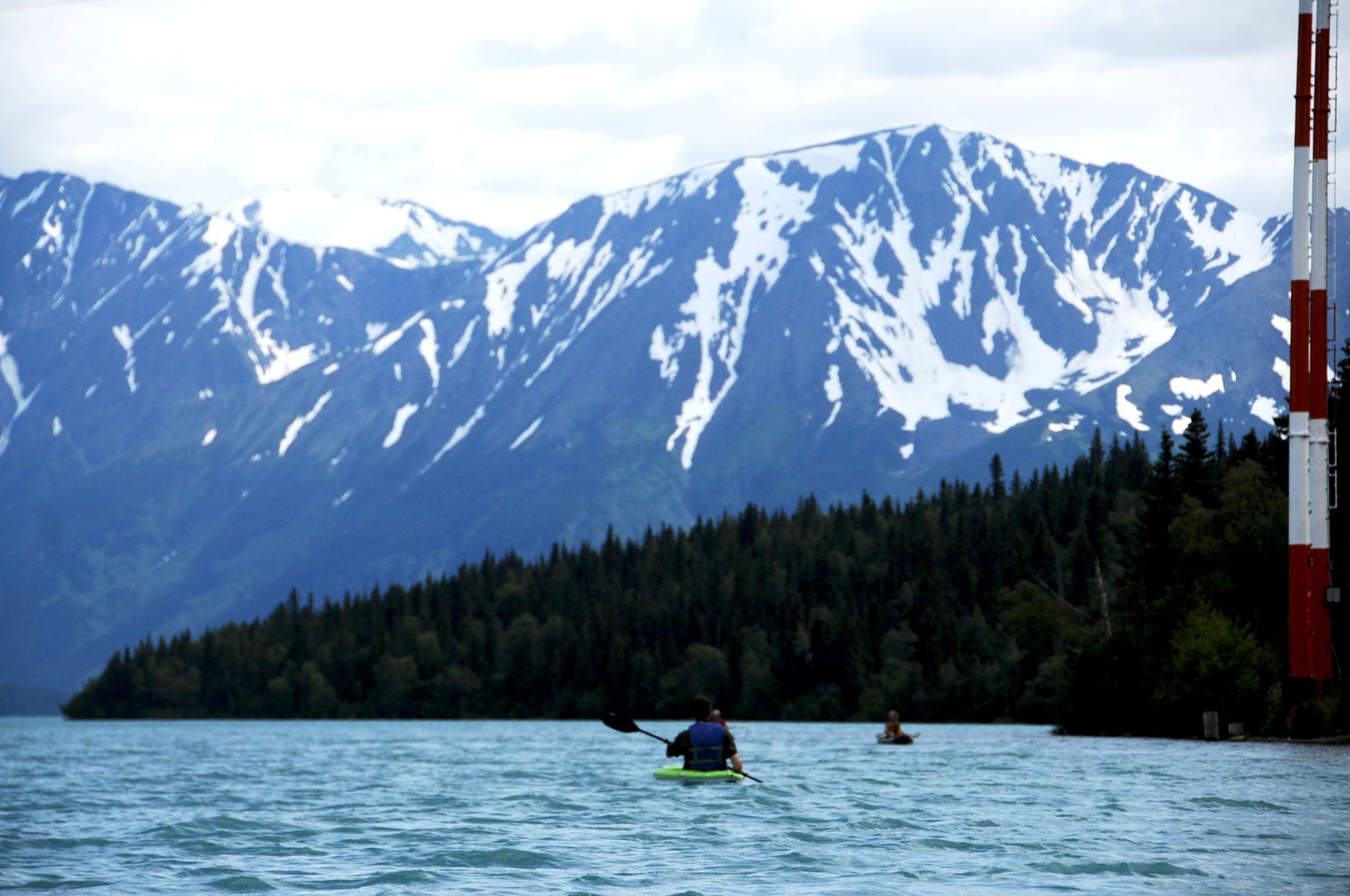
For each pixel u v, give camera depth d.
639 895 29.48
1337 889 29.78
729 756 56.91
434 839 39.06
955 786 56.28
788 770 68.50
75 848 37.97
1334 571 90.06
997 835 38.66
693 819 43.72
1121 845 36.38
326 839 39.59
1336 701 84.00
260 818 45.84
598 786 59.31
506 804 50.12
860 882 30.89
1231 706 95.88
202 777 71.75
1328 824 40.78
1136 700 113.06
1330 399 94.69
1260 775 59.47
